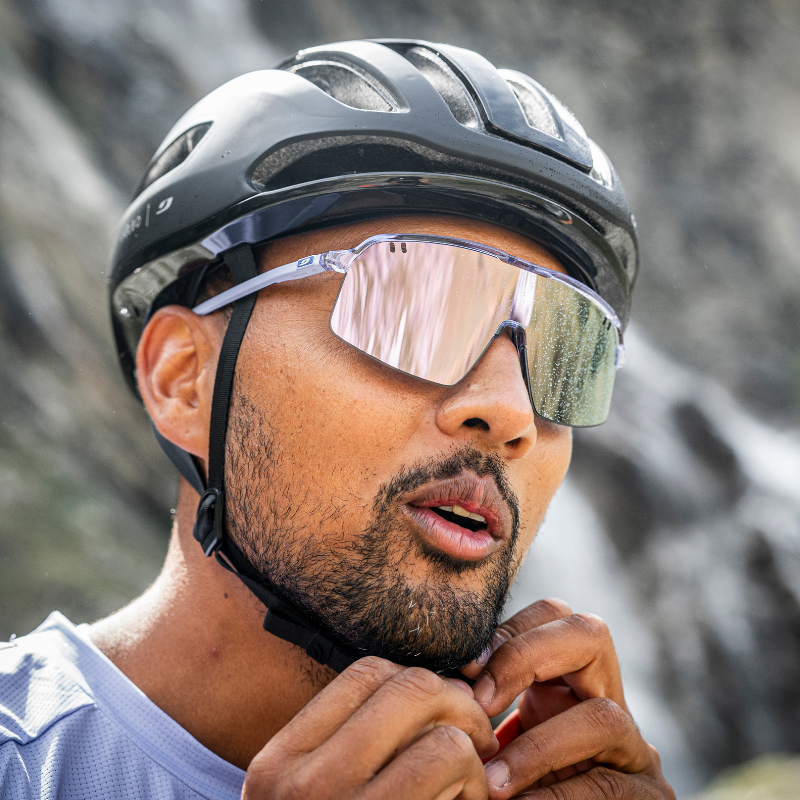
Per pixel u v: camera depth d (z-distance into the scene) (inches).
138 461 239.0
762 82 557.9
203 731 47.2
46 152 288.8
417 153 52.2
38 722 44.1
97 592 183.0
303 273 48.8
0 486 195.3
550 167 53.9
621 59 543.5
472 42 520.4
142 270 57.6
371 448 45.6
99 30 372.8
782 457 403.9
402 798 35.1
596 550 352.8
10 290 231.9
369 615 44.3
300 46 478.9
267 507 46.7
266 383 48.0
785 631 322.3
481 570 45.6
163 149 61.6
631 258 62.2
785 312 501.7
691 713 321.7
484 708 45.1
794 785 144.1
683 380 432.8
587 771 47.2
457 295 48.8
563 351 52.5
